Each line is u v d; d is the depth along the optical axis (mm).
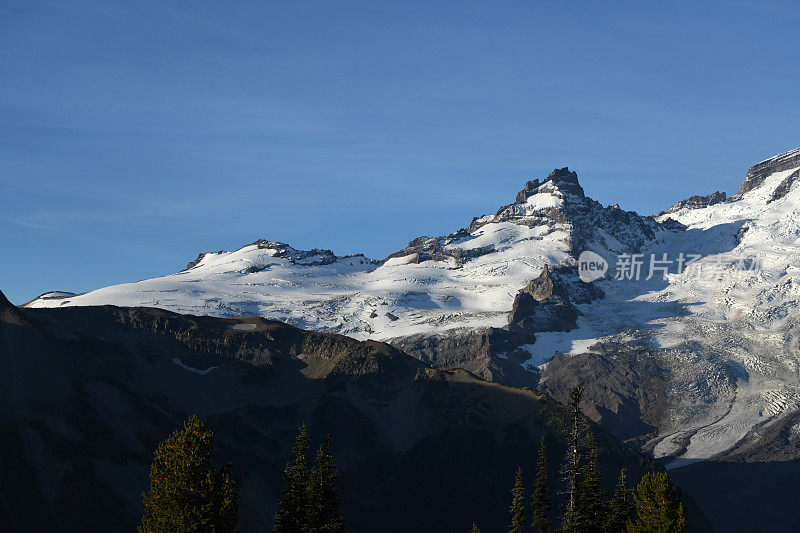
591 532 105250
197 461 92312
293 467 118438
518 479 121938
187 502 90750
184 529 88750
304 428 119812
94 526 175375
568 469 106125
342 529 112875
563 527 108062
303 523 113938
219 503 92250
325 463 115375
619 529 109000
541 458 115688
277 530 114500
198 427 94188
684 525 96688
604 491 106750
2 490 174625
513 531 119188
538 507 114000
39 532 169625
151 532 91562
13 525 168500
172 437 94312
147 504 92562
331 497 115062
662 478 99875
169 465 91938
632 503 112875
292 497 115688
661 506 98188
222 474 94375
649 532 97688
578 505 106125
